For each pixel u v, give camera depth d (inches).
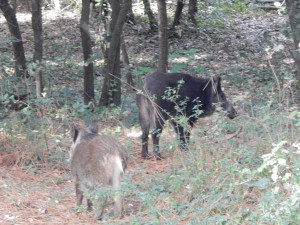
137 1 992.9
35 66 482.0
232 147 335.6
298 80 491.8
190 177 324.2
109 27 570.9
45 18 959.0
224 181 305.6
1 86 513.7
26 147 399.9
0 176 368.8
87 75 529.3
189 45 849.5
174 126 414.6
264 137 342.6
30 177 372.2
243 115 390.6
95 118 498.3
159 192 326.3
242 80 608.1
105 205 307.3
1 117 481.4
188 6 953.5
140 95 411.8
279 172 292.7
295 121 363.3
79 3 1011.3
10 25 565.0
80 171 305.9
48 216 310.3
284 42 569.0
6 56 661.9
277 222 252.2
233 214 285.9
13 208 322.0
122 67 701.9
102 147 300.2
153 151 405.7
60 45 778.8
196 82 416.8
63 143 416.5
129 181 303.7
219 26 938.1
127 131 471.5
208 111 420.8
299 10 479.2
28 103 435.5
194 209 294.7
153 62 725.3
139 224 283.6
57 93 561.3
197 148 345.4
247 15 1031.6
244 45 816.9
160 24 566.3
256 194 300.4
